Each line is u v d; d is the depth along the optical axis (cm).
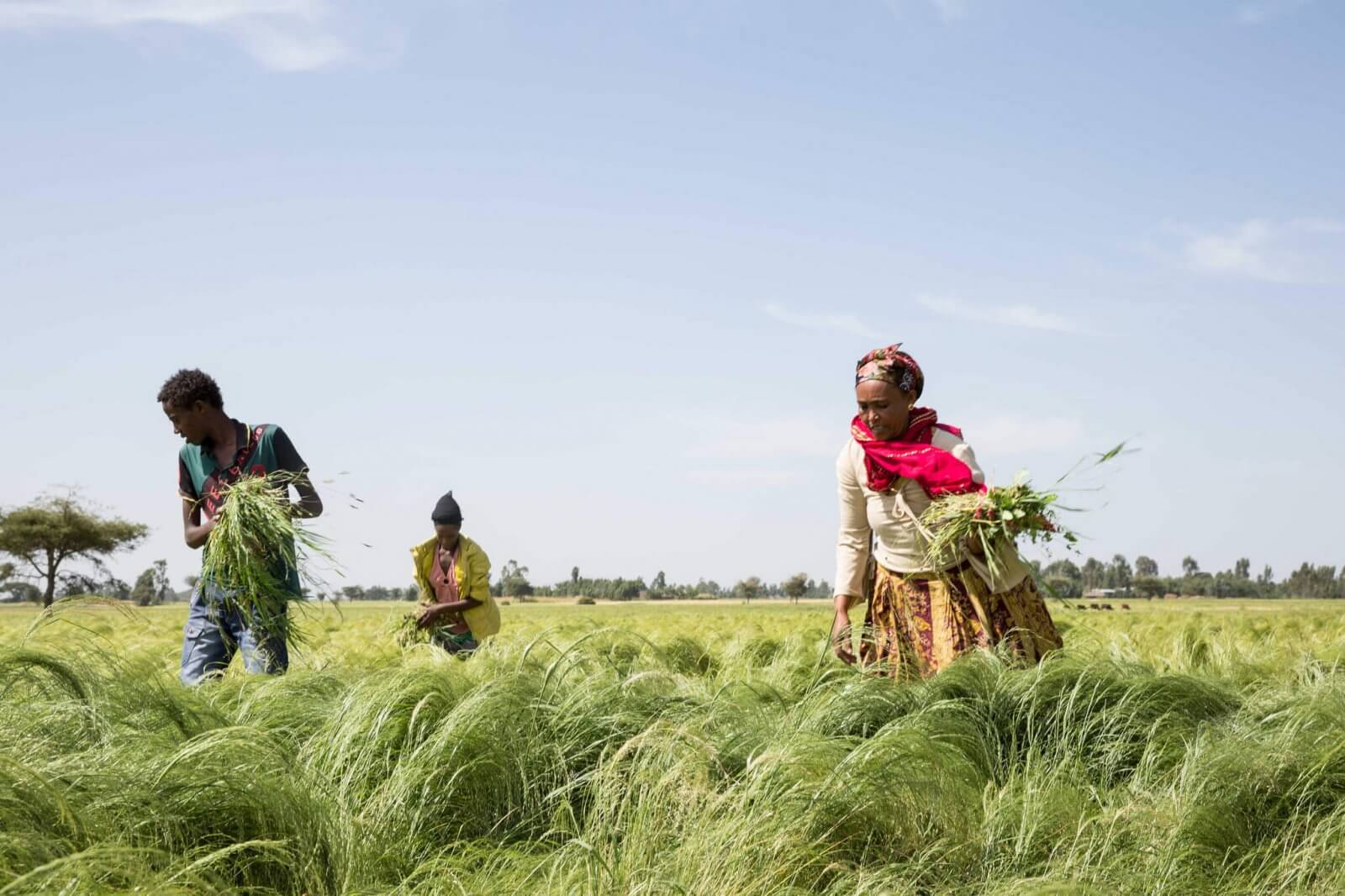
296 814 302
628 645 760
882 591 565
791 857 297
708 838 297
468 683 472
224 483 621
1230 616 1958
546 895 273
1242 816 348
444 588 916
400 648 888
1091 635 682
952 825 329
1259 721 454
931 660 541
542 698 439
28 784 267
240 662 612
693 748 364
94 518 6894
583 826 355
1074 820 338
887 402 544
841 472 578
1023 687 470
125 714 376
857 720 453
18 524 6569
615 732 406
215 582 593
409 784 353
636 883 276
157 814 285
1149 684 476
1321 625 1709
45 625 429
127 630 1075
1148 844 315
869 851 315
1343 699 437
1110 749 429
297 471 645
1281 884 299
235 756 326
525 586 14062
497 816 363
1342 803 346
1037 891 271
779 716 460
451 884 286
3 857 234
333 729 401
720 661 855
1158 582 12294
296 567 596
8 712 354
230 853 285
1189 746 398
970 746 423
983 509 506
